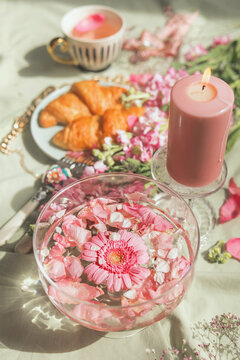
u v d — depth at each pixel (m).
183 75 0.75
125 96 0.74
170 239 0.53
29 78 0.87
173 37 0.93
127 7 1.01
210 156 0.50
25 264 0.58
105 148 0.67
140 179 0.55
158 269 0.50
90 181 0.55
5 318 0.54
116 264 0.50
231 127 0.70
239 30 0.95
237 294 0.56
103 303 0.50
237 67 0.81
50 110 0.73
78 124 0.70
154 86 0.73
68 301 0.45
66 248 0.54
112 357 0.51
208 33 0.95
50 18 1.00
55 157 0.70
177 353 0.51
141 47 0.91
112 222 0.55
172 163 0.53
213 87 0.48
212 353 0.51
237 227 0.63
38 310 0.55
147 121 0.66
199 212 0.65
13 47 0.93
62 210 0.56
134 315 0.45
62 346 0.52
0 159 0.73
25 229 0.61
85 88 0.75
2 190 0.68
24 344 0.52
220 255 0.59
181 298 0.49
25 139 0.76
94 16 0.88
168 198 0.61
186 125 0.47
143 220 0.55
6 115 0.80
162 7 1.01
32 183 0.69
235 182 0.67
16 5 1.02
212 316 0.54
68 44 0.83
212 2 1.00
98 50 0.81
